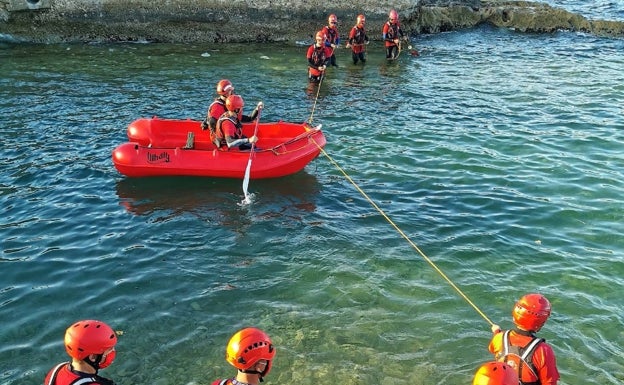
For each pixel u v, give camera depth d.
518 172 11.30
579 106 14.99
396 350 6.72
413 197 10.40
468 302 7.55
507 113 14.54
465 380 6.29
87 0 20.47
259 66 18.94
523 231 9.25
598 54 20.59
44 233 9.00
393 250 8.75
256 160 10.77
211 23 21.59
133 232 9.13
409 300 7.59
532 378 4.84
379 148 12.43
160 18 21.22
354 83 17.30
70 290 7.68
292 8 21.86
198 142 11.50
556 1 31.75
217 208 9.97
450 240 9.01
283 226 9.44
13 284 7.75
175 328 7.06
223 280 8.02
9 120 13.50
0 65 17.94
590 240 8.99
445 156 12.05
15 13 20.20
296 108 15.00
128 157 10.56
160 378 6.29
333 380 6.26
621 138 12.85
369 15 22.55
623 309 7.40
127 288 7.77
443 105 15.18
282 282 7.98
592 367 6.43
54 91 15.71
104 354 4.19
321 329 7.05
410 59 20.16
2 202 9.87
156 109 14.56
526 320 4.90
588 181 10.88
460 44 22.31
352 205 10.13
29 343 6.71
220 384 4.20
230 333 6.99
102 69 17.94
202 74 17.81
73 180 10.73
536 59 19.98
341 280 8.02
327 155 11.90
